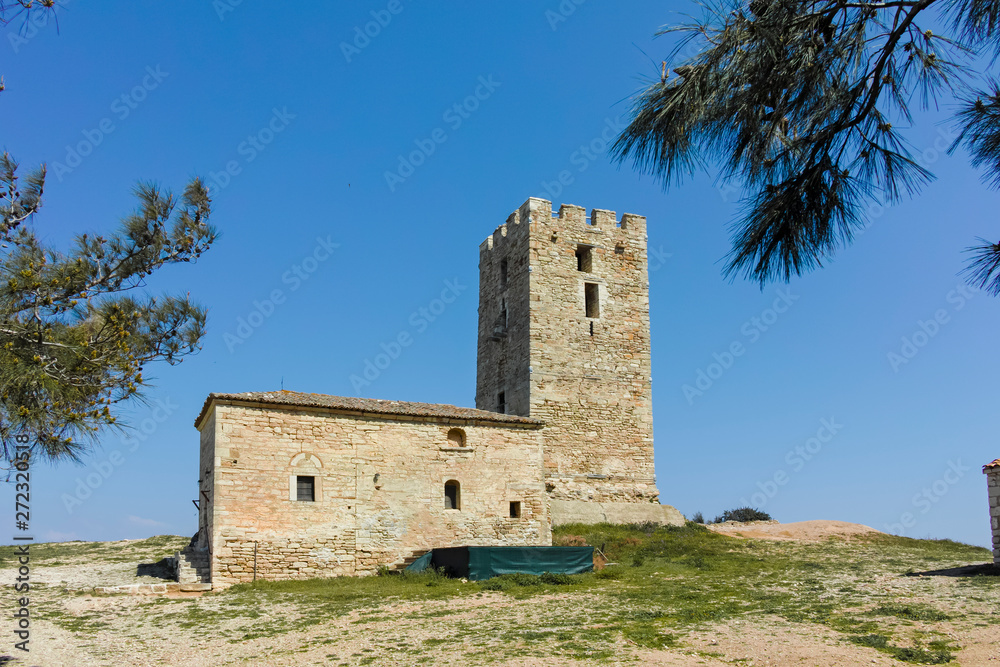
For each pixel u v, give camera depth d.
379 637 15.16
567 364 36.53
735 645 13.38
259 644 14.86
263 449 23.39
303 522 23.52
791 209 6.96
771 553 29.20
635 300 38.88
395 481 25.30
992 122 6.96
